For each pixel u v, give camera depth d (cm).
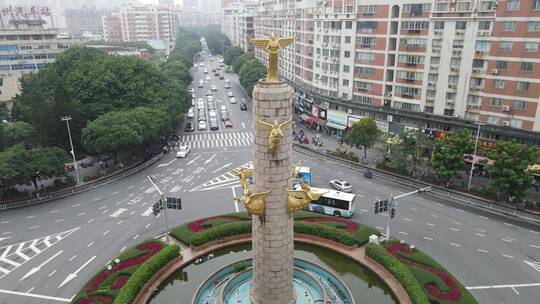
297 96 11325
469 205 5784
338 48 8900
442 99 7350
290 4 11531
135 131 7112
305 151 8400
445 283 3847
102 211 5741
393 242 4566
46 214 5681
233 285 3834
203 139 9469
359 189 6406
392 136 7206
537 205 5528
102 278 3988
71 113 7475
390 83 8119
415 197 6075
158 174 7206
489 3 6450
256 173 3128
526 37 6175
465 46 6844
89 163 7669
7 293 3966
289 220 3225
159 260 4116
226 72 19812
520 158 5466
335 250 4525
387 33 7888
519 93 6425
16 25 14088
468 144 5975
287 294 3428
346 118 8962
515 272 4178
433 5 7075
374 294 3938
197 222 5075
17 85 11644
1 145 7419
